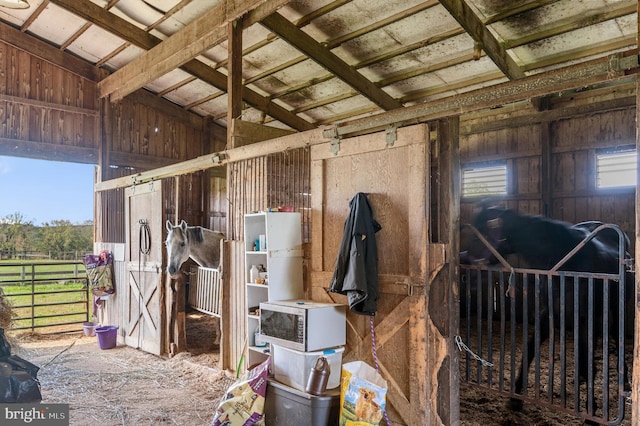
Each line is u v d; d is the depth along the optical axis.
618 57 1.99
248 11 4.53
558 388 3.57
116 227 6.63
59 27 6.29
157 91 7.61
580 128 5.80
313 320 2.74
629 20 4.20
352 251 2.66
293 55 5.66
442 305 2.58
